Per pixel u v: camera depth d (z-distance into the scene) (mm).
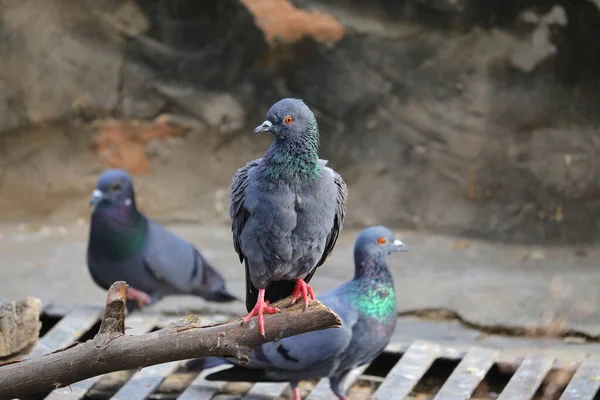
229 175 15445
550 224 14305
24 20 14953
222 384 8805
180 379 9539
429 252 13586
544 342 10039
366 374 9656
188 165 15414
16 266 12633
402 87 15031
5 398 6430
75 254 13273
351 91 15062
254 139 15469
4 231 14500
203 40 15344
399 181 15055
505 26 14672
